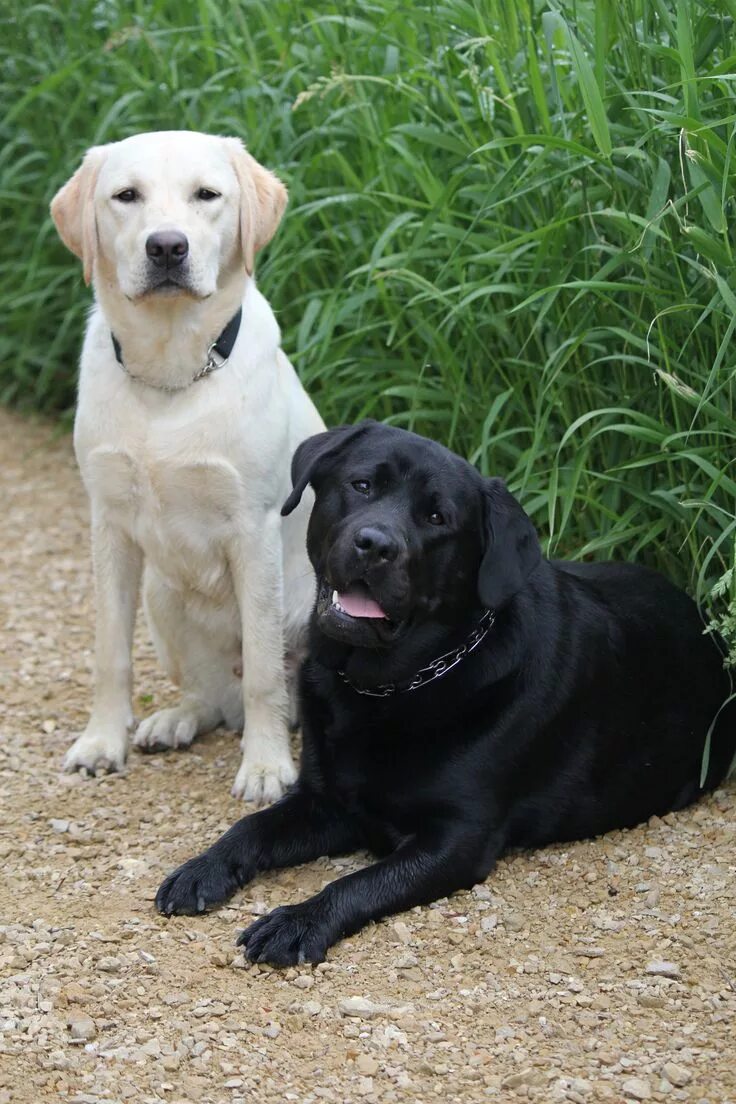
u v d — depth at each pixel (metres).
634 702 4.80
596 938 4.06
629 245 5.21
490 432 6.14
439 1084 3.38
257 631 5.18
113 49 8.18
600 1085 3.34
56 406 9.88
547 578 4.84
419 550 4.27
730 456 5.18
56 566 7.62
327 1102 3.32
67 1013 3.70
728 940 3.99
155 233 4.73
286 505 4.56
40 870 4.55
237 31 7.65
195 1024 3.65
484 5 5.85
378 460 4.39
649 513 5.64
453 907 4.26
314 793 4.66
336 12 6.76
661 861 4.51
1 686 6.17
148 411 5.03
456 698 4.42
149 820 4.94
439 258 6.26
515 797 4.54
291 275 7.03
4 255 9.73
